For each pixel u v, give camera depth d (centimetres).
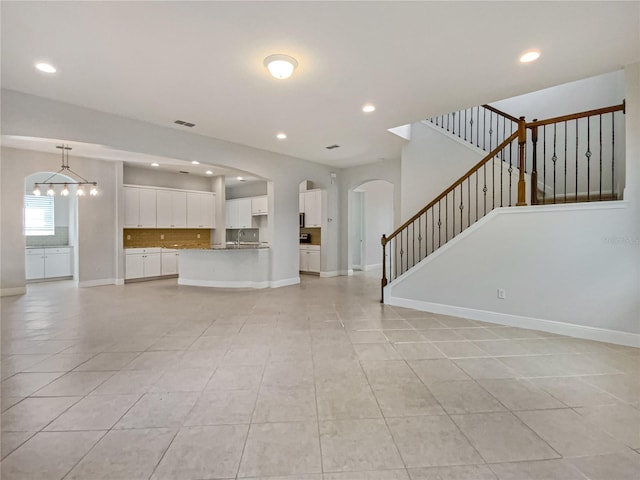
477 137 553
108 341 332
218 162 534
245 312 450
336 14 223
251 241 975
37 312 452
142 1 208
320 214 828
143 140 440
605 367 266
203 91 346
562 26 239
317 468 155
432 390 230
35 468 155
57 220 794
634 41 260
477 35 249
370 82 327
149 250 750
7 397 221
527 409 205
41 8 213
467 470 154
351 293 588
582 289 338
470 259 416
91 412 203
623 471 152
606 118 452
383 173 734
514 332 359
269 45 261
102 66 293
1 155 561
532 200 400
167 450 168
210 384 239
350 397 221
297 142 556
